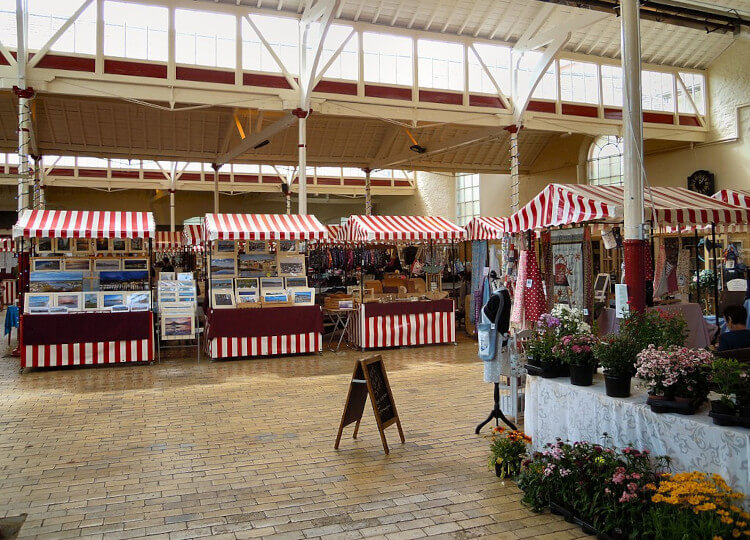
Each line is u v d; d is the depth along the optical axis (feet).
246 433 16.80
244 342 28.94
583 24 35.09
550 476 11.16
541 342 13.30
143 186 65.31
